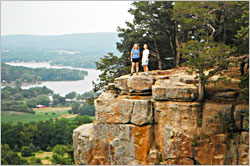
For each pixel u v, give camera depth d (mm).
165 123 20328
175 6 28219
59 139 68312
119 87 22281
